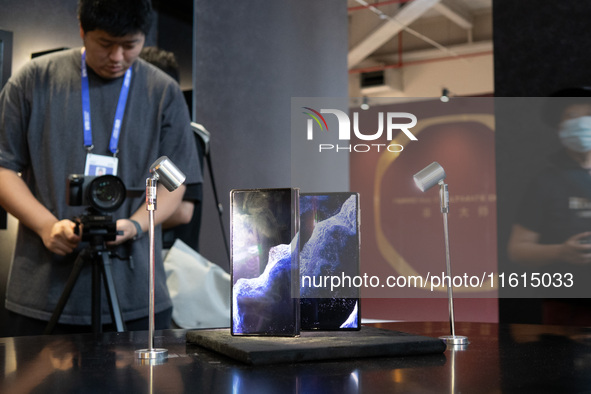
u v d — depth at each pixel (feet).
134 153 6.31
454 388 2.22
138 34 5.81
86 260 5.81
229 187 11.52
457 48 33.45
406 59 35.73
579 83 8.96
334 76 14.55
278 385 2.27
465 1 30.71
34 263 6.01
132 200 6.40
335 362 2.74
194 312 7.41
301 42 13.56
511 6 9.38
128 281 6.12
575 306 8.18
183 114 6.69
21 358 2.96
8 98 6.10
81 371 2.60
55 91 6.15
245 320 3.09
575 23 9.03
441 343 2.97
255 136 12.17
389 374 2.47
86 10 5.59
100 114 6.23
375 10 28.19
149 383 2.34
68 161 6.07
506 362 2.76
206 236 10.83
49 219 5.82
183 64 10.56
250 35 12.12
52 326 5.62
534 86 9.18
